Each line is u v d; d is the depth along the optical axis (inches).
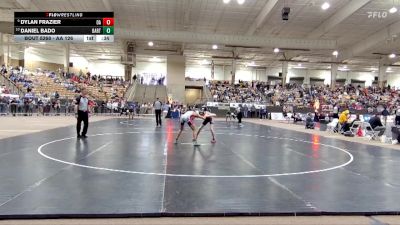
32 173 259.0
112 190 215.2
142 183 235.9
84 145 430.0
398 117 888.9
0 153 352.8
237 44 1457.9
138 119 1176.2
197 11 1333.7
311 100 1723.7
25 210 173.0
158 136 571.8
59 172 264.5
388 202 202.8
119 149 403.2
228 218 174.7
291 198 206.7
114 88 1779.0
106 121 999.6
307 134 718.5
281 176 271.1
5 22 1170.0
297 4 1198.9
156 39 1406.3
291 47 1487.5
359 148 488.7
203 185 234.2
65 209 175.8
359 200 205.9
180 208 182.2
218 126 932.6
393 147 513.3
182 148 428.8
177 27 1598.2
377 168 320.8
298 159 364.5
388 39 1480.1
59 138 499.5
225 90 1936.5
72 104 1301.7
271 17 1360.7
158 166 301.0
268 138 603.8
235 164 321.7
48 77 1568.7
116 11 1357.0
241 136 627.2
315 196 212.8
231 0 1186.0
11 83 1278.3
